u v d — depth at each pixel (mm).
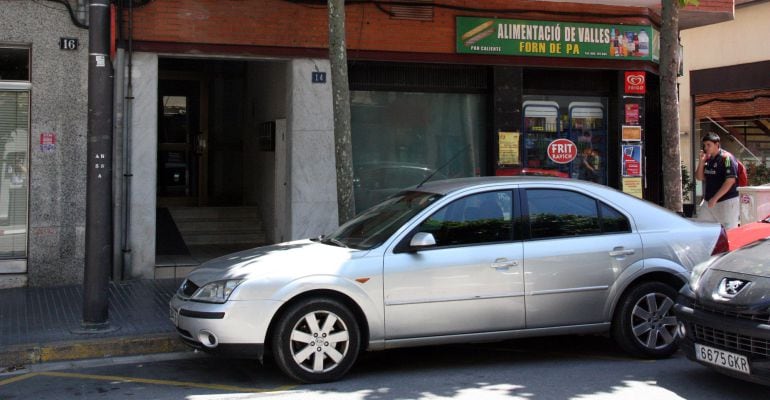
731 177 10469
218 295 5812
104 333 7164
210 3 10219
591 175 12562
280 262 5973
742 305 5137
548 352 7086
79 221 9758
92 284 7277
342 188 8297
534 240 6406
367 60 11055
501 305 6219
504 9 11570
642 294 6566
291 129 10789
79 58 9672
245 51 10453
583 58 12023
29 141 9633
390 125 11578
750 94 18828
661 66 9188
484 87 11883
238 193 14445
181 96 14164
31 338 6980
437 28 11266
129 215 9945
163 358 6891
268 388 5898
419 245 5977
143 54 9977
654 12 12633
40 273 9602
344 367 5930
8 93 9609
